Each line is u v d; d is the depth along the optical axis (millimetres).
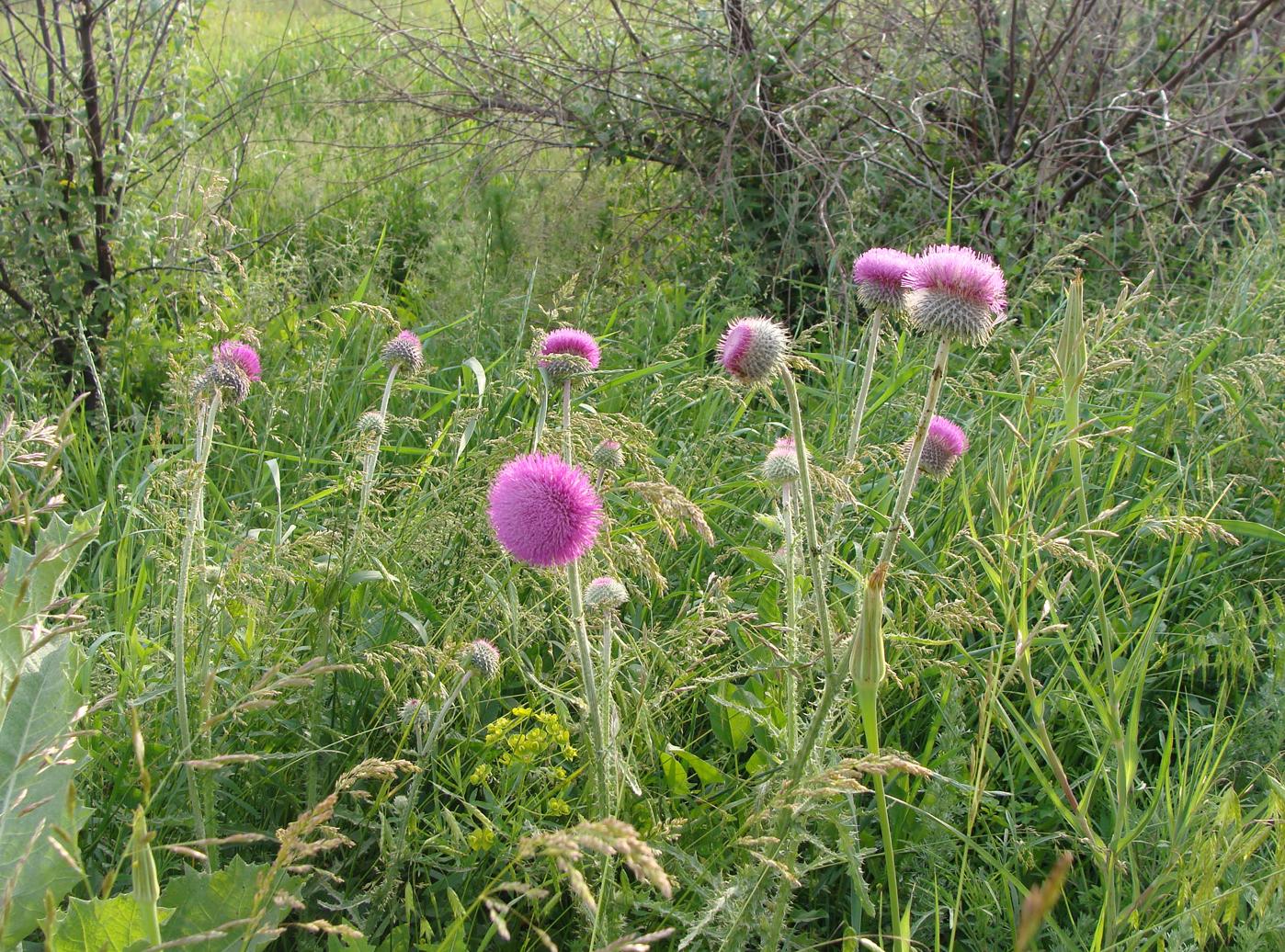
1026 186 5906
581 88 6875
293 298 5426
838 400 4660
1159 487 3887
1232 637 3352
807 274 6523
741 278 6035
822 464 3914
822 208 5688
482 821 2482
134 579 3557
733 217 6355
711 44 6543
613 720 2338
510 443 3299
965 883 2705
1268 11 6879
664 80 6676
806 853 2699
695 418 4867
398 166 7574
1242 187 5980
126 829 2482
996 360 5312
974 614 2770
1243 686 3463
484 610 2945
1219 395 4379
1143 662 2713
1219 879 2219
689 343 5609
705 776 2723
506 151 7059
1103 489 4133
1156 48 6988
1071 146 6672
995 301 2084
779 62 6496
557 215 6543
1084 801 2473
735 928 2088
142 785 1614
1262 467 4289
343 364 5180
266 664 2758
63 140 5133
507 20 7086
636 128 6605
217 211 6215
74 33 5777
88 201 5188
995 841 2814
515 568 2924
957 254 2141
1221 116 6293
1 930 1698
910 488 2033
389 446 4078
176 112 5645
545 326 5695
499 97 6984
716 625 2775
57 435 2129
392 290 6906
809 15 6602
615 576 2764
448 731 2867
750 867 2176
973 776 2633
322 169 7551
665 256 6613
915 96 6414
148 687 2711
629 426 3195
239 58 9469
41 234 4996
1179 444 4449
